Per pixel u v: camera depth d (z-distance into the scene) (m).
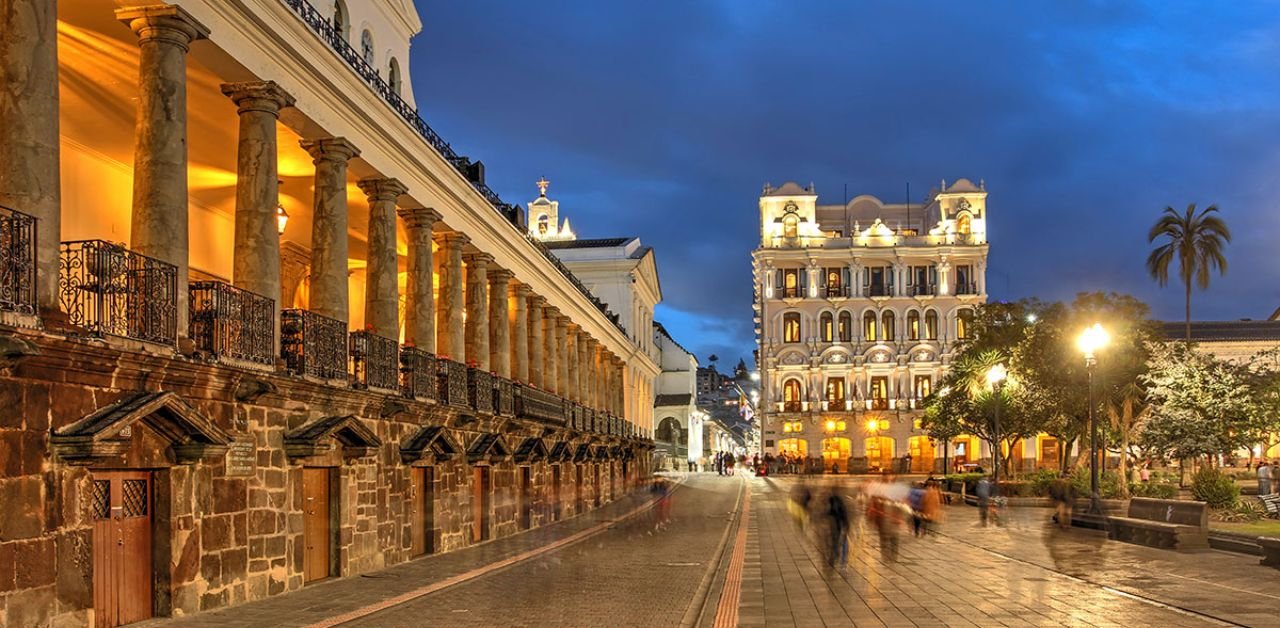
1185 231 65.81
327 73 19.17
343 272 20.23
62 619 11.80
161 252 14.34
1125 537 26.05
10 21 11.68
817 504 29.41
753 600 16.41
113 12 15.09
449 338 28.52
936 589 17.45
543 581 19.31
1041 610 14.69
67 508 11.95
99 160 21.75
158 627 13.45
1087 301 47.31
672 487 61.72
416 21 29.36
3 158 11.55
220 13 15.67
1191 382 39.75
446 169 26.64
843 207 97.50
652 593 17.44
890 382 91.75
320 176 20.23
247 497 15.95
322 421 18.11
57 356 11.57
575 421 43.16
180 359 13.69
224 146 21.89
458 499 26.86
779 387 92.38
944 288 91.62
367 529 20.70
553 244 73.81
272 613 14.80
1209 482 29.95
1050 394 48.62
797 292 93.25
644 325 77.94
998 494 43.25
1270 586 16.81
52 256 11.82
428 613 15.12
